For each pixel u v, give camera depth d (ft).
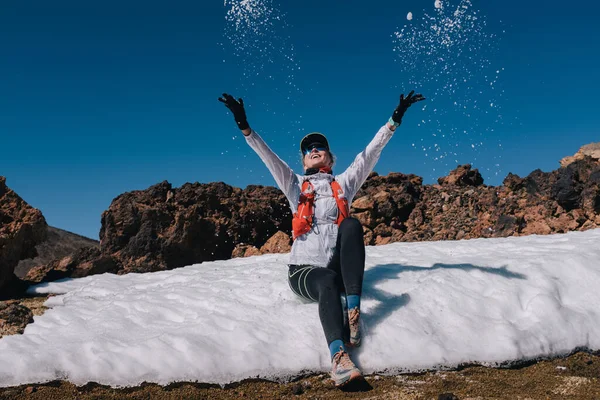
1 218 23.86
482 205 35.17
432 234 34.37
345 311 13.94
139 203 32.37
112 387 12.37
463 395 11.60
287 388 12.28
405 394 11.68
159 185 34.06
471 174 40.60
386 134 15.19
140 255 30.91
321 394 11.94
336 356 11.91
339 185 14.85
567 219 30.42
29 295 23.03
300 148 16.05
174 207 32.94
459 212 35.81
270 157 14.80
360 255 13.32
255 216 34.99
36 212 24.71
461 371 12.86
